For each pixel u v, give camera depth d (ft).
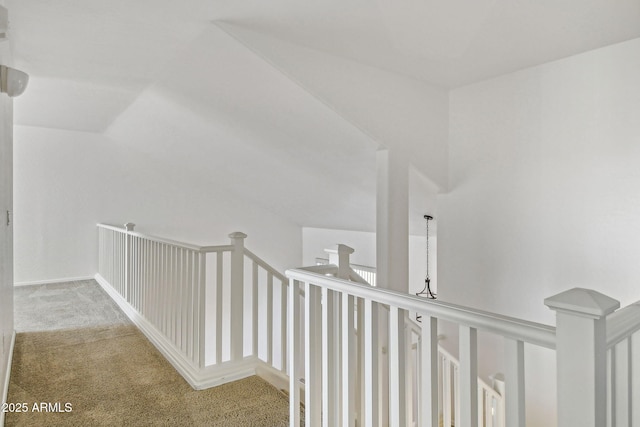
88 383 8.40
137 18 7.77
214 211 22.36
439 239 11.66
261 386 8.39
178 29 8.23
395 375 4.53
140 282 12.53
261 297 23.26
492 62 9.24
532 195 9.49
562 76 8.97
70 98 13.56
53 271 18.76
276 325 23.59
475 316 3.59
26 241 18.13
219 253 8.79
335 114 9.32
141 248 12.50
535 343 3.12
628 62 7.98
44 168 18.53
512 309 9.87
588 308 2.63
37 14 7.63
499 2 6.60
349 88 9.27
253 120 11.79
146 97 13.21
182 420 7.02
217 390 8.18
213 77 10.27
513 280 9.86
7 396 7.75
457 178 11.12
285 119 10.84
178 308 9.72
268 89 9.73
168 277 10.29
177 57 9.73
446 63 9.32
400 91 10.17
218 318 8.77
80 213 19.36
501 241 10.11
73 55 9.71
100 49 9.35
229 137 13.92
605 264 8.27
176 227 21.45
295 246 24.54
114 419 7.01
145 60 10.00
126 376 8.76
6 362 8.31
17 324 12.39
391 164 9.96
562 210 8.95
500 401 9.61
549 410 9.05
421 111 10.65
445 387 10.44
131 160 20.48
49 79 11.51
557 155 9.04
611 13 6.91
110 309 14.17
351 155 11.27
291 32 8.10
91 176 19.56
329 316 5.58
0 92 6.50
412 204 13.33
